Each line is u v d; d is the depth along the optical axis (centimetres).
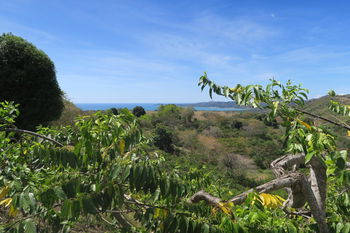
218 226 135
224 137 4022
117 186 141
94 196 136
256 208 129
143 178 137
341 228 154
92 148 154
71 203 126
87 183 150
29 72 915
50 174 206
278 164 206
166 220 139
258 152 3014
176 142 3266
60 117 1100
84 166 165
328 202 249
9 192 168
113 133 152
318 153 138
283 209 221
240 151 3231
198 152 3036
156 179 144
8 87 885
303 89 172
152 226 165
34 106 924
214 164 2656
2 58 892
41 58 955
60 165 179
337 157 123
